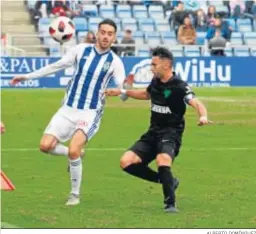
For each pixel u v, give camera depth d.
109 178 28.50
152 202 24.33
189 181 27.92
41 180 28.03
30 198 24.83
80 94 24.86
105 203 24.19
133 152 23.89
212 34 73.19
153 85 23.73
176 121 23.64
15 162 31.94
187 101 23.19
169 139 23.47
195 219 21.95
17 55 71.25
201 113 22.86
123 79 25.06
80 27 76.88
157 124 23.78
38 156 33.44
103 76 24.89
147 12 81.50
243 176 28.95
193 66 69.31
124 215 22.47
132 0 82.06
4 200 24.48
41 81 67.75
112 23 24.86
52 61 67.62
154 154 23.92
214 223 21.48
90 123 24.77
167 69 23.41
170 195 22.91
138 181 27.91
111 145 37.31
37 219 21.88
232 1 82.06
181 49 72.25
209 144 37.62
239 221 21.73
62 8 77.88
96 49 24.95
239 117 49.19
